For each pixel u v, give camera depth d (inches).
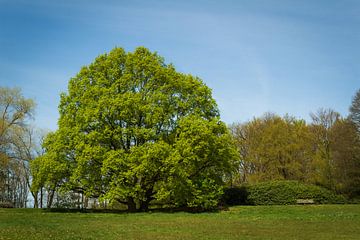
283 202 1716.3
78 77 1584.6
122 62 1569.9
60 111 1582.2
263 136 2425.0
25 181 2447.1
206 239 759.7
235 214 1316.4
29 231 868.0
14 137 2037.4
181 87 1560.0
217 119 1555.1
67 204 2011.6
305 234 824.9
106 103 1451.8
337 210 1336.1
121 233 858.8
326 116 2554.1
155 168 1391.5
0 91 2037.4
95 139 1437.0
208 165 1562.5
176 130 1507.1
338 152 2203.5
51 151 1510.8
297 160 2401.6
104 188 1476.4
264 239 754.2
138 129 1456.7
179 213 1385.3
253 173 2501.2
